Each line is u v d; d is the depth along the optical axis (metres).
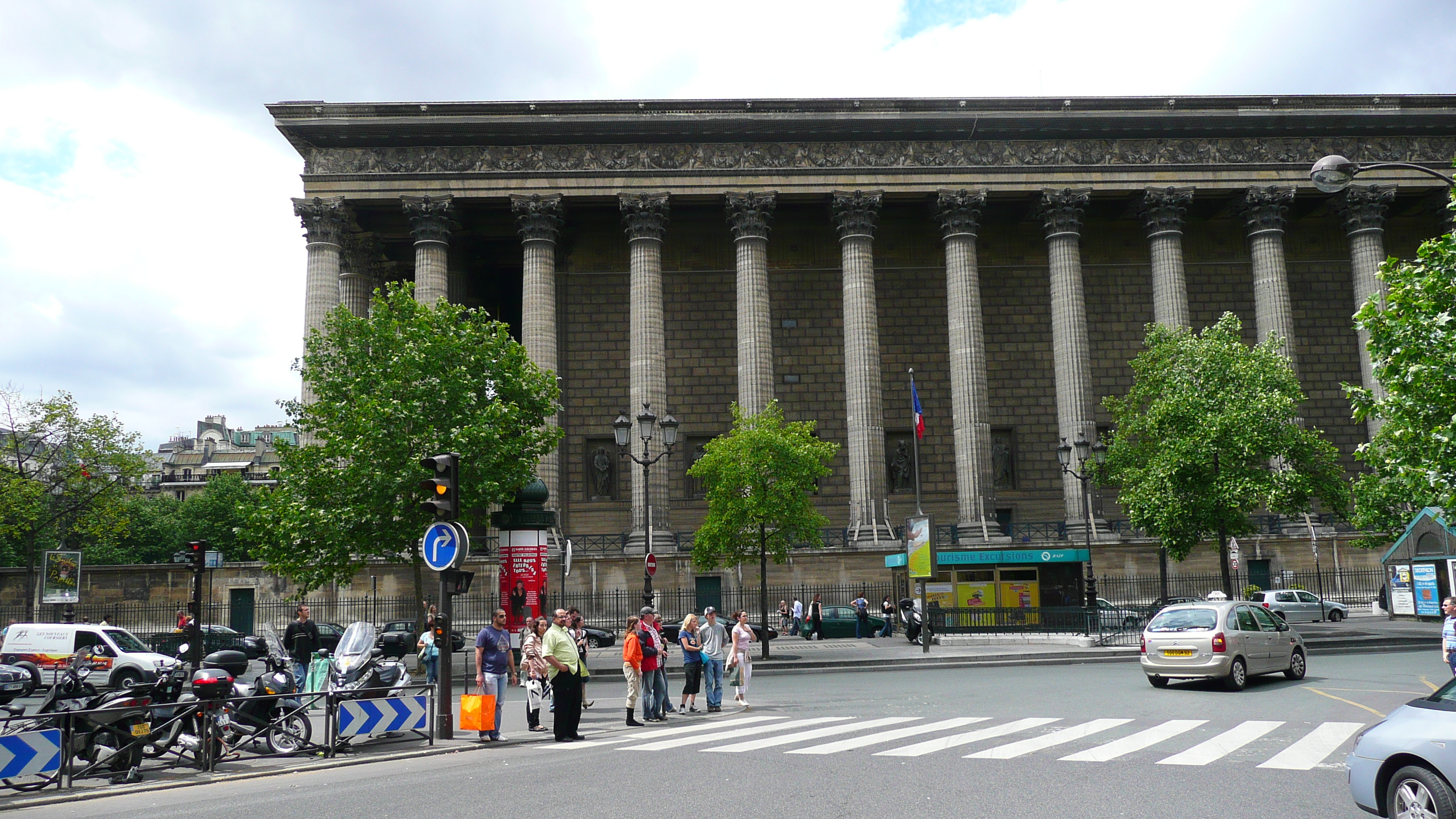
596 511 68.31
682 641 25.14
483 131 65.19
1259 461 45.94
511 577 33.59
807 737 18.89
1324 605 51.66
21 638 38.81
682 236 72.38
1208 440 44.09
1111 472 53.19
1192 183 67.00
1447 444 21.30
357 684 21.00
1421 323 21.84
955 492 70.00
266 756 18.41
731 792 13.38
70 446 65.31
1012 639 42.94
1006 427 70.94
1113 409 55.97
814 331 71.62
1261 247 67.12
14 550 87.00
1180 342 49.06
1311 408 71.88
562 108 65.19
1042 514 69.94
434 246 64.81
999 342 71.94
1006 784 13.60
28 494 62.06
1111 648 39.03
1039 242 73.12
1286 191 66.94
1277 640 26.91
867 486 63.28
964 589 47.28
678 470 69.38
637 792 13.52
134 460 66.31
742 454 43.09
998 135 66.56
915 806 12.31
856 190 66.00
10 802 14.30
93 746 15.91
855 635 52.31
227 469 159.62
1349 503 50.09
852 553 61.91
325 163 65.06
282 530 38.47
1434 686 24.97
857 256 65.75
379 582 60.38
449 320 41.72
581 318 71.00
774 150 66.50
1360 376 71.88
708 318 71.62
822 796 13.01
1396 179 68.00
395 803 13.30
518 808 12.66
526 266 65.25
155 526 114.50
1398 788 10.16
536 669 21.14
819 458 46.25
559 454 67.81
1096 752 16.19
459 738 20.38
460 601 59.12
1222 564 45.16
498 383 41.53
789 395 70.88
